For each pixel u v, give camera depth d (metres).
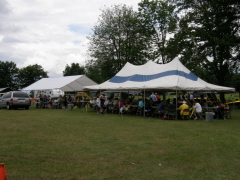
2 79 71.62
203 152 6.41
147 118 15.12
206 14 23.72
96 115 17.23
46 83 30.38
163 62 32.44
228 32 23.47
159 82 15.22
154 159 5.77
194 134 9.08
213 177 4.61
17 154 6.18
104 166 5.24
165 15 31.75
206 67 25.11
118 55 34.53
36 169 5.02
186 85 14.62
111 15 34.69
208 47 24.50
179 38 26.09
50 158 5.84
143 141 7.80
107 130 10.04
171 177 4.60
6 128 10.48
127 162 5.54
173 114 14.21
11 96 22.59
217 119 14.50
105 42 34.84
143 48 33.41
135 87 15.92
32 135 8.83
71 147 6.96
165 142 7.65
